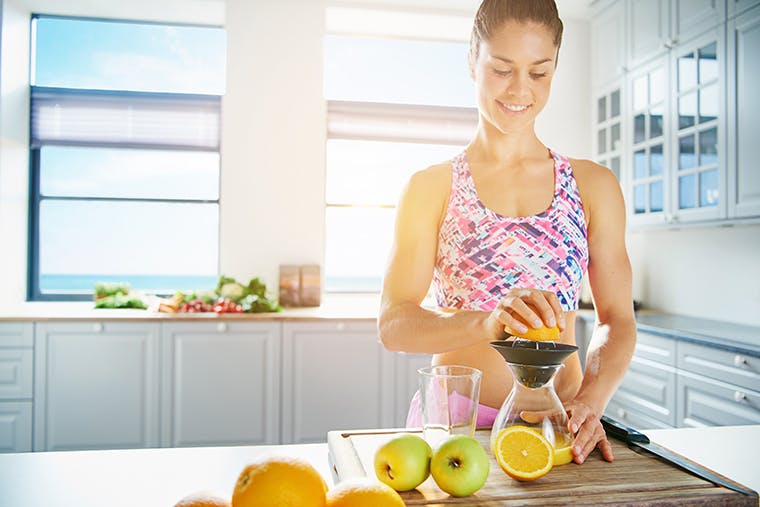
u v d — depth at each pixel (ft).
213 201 12.47
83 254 70.54
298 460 1.71
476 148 3.57
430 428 2.48
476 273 3.36
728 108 8.20
